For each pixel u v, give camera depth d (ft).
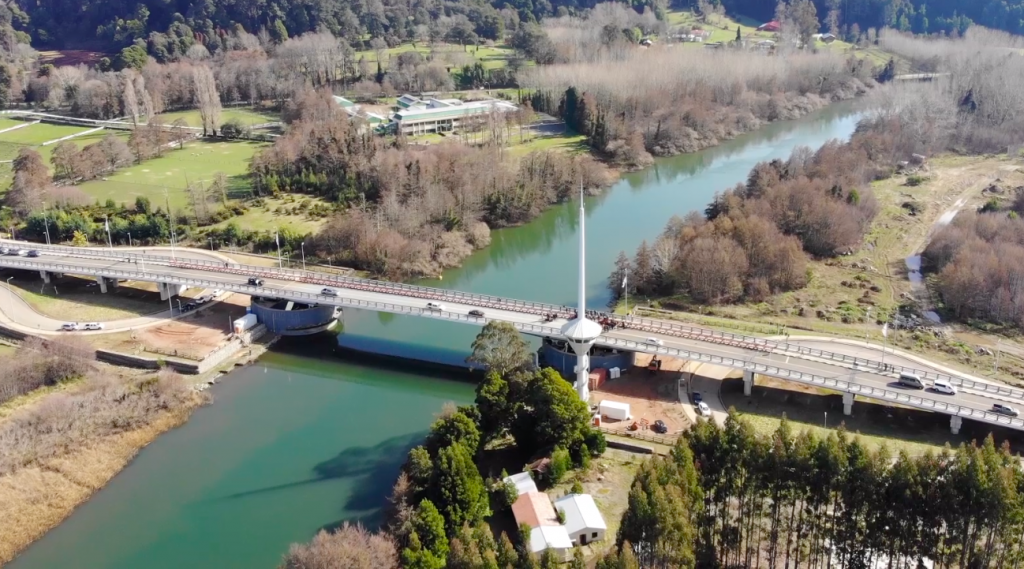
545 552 423.23
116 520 565.53
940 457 439.22
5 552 537.65
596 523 506.07
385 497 571.69
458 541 432.25
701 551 464.24
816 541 461.78
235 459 629.10
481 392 603.67
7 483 585.22
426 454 538.88
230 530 548.72
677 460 456.04
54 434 631.56
